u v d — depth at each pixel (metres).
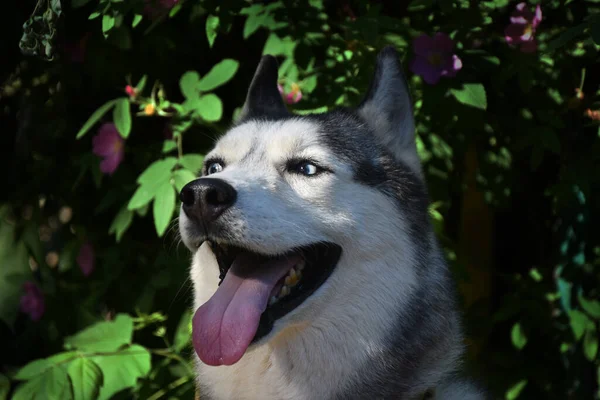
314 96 1.25
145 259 1.38
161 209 1.16
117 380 1.13
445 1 1.15
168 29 1.32
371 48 1.23
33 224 1.47
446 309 1.02
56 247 1.58
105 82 1.35
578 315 1.23
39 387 1.11
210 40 1.19
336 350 0.98
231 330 0.93
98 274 1.42
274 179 0.97
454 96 1.21
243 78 1.36
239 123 1.10
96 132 1.39
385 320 0.98
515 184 1.35
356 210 0.98
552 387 1.35
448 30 1.19
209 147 1.30
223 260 1.00
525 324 1.29
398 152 1.04
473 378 1.08
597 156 1.21
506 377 1.34
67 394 1.11
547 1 1.18
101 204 1.31
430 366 1.00
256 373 0.99
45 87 1.41
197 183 0.93
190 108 1.19
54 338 1.42
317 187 0.97
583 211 1.30
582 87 1.23
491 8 1.20
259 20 1.21
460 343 1.04
